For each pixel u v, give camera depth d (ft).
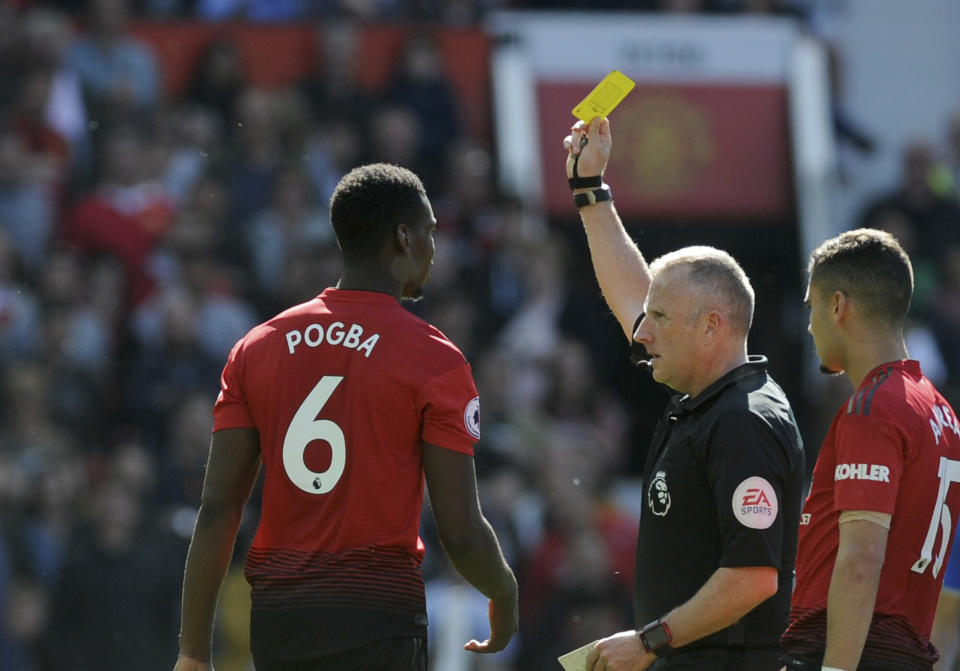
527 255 124.36
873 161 143.64
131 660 97.25
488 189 127.95
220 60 128.67
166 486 104.32
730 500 40.09
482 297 122.31
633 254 49.90
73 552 98.73
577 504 107.55
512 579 41.55
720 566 40.16
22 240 120.37
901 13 150.92
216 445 41.11
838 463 40.06
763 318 131.75
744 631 41.98
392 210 41.34
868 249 41.83
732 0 138.41
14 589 102.42
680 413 42.50
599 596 103.09
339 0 135.44
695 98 133.28
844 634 38.47
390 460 39.65
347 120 129.18
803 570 41.34
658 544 42.39
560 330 124.47
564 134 134.41
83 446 111.96
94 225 119.96
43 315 116.06
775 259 132.87
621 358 126.21
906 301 41.91
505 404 113.09
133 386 112.78
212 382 113.60
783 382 130.00
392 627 39.32
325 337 40.42
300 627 39.32
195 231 119.75
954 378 128.77
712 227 132.67
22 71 126.00
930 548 40.42
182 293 116.37
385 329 40.29
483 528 39.91
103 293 117.80
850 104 147.95
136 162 123.65
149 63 129.70
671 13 136.15
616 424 122.31
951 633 55.31
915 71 149.89
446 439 39.55
